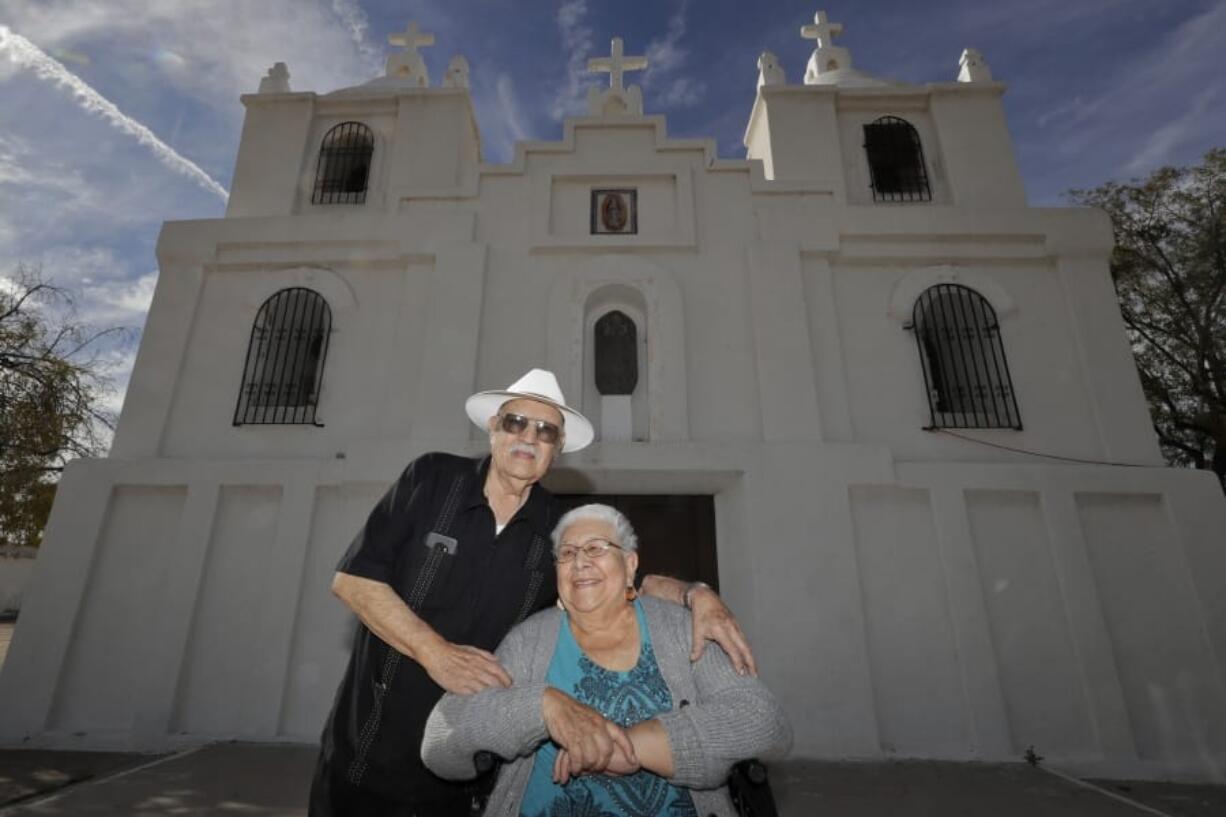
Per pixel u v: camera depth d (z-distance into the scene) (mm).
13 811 3805
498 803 1756
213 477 5922
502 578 2146
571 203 7184
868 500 5863
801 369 6258
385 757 2049
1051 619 5469
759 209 7004
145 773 4441
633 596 2004
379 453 5859
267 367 6664
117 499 5984
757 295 6570
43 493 9031
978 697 5188
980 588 5496
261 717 5215
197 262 6914
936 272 6801
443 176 7617
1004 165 7504
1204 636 5348
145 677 5375
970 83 7898
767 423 6074
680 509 6371
